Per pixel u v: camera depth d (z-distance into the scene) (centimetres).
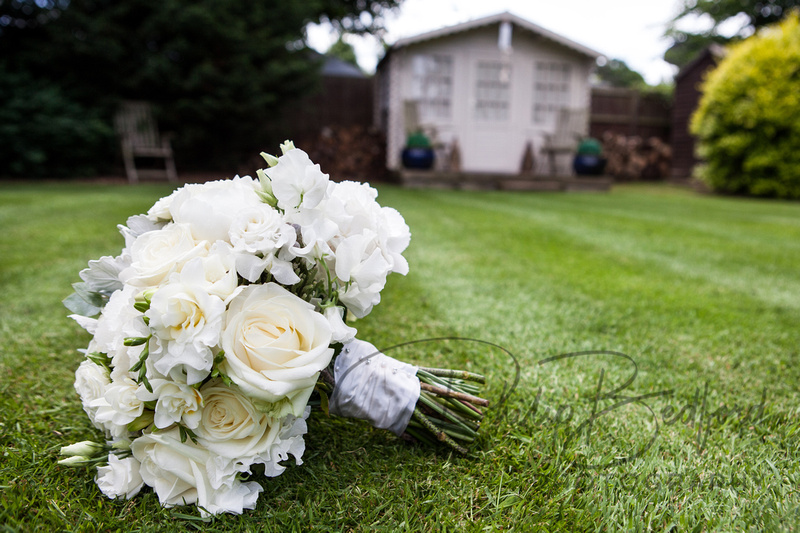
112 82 791
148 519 92
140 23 792
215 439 88
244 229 90
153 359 84
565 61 956
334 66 1467
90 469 104
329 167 982
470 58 933
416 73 925
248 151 909
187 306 82
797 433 125
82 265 270
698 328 205
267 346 83
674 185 1122
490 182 879
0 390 138
